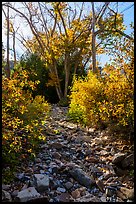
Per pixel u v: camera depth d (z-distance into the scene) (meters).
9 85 3.97
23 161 4.35
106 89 5.38
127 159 4.25
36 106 5.36
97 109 5.99
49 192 3.57
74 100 7.21
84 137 5.92
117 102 5.12
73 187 3.77
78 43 14.09
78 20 14.23
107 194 3.57
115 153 4.81
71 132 6.46
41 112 5.60
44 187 3.59
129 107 4.79
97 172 4.20
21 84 4.38
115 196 3.52
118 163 4.32
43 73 14.94
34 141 4.90
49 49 14.15
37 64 14.95
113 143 5.28
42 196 3.28
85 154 4.98
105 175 4.09
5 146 3.99
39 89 14.66
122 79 5.10
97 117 6.13
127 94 4.88
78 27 14.21
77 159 4.82
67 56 14.14
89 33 14.19
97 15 11.02
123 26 6.92
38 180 3.65
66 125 7.15
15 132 4.31
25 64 15.02
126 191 3.51
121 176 4.07
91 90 6.10
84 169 4.34
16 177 3.78
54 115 9.12
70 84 15.06
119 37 5.72
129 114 4.78
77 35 14.30
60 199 3.44
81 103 6.42
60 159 4.73
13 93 4.05
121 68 5.11
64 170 4.12
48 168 4.21
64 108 11.48
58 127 6.89
